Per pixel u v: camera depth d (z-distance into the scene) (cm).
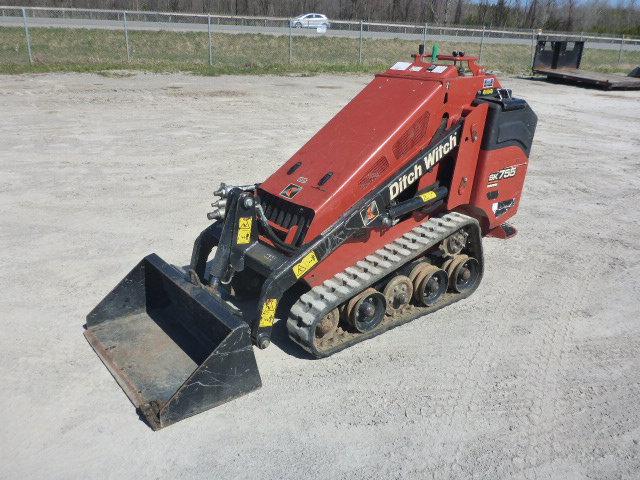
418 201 491
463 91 515
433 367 440
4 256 595
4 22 2825
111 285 545
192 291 422
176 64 2009
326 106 1398
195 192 790
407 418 384
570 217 770
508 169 559
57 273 565
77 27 2719
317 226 436
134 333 452
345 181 446
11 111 1210
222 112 1290
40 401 390
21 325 477
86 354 441
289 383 416
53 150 955
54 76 1666
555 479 337
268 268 426
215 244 496
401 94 509
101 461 342
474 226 523
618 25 5472
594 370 441
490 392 412
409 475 337
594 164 1020
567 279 591
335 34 3144
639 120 1425
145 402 379
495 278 590
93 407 386
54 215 701
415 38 3212
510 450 358
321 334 437
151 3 4334
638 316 521
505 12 5006
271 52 2609
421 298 498
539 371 438
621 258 645
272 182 484
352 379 423
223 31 2944
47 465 338
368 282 436
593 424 382
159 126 1139
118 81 1641
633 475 340
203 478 332
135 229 670
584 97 1783
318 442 361
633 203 830
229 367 386
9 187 784
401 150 477
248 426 373
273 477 333
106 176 844
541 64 2200
